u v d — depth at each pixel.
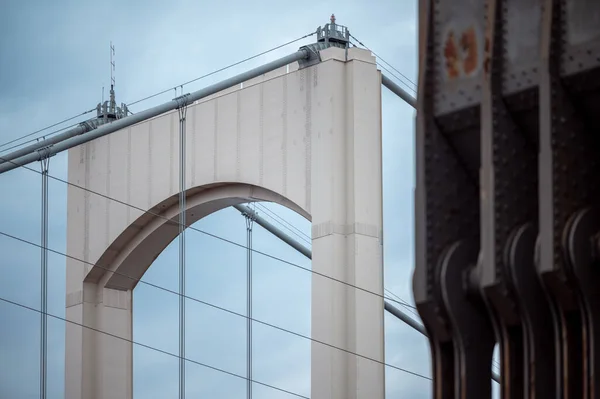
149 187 52.81
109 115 53.88
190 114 51.81
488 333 15.73
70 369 54.56
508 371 15.01
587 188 14.83
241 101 50.12
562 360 14.60
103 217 54.34
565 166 14.77
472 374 15.59
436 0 16.16
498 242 15.09
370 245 46.28
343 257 46.25
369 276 46.09
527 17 15.20
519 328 15.14
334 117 46.75
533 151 15.39
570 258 14.51
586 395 14.34
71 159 55.91
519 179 15.27
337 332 45.75
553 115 14.77
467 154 16.06
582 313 14.51
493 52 15.34
